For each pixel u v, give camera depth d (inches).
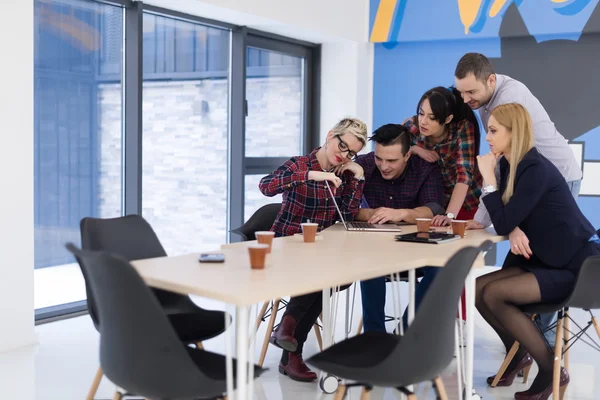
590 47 235.0
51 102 175.2
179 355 72.7
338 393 87.7
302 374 134.6
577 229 122.2
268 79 244.1
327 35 240.5
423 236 118.3
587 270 112.2
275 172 135.4
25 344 153.7
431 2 246.8
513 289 120.9
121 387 76.0
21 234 151.3
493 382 134.0
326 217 139.3
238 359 73.4
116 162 192.5
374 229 129.6
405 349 78.4
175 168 213.3
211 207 227.5
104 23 186.2
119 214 194.7
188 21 208.5
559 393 123.4
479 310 128.6
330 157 135.9
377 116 264.8
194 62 215.9
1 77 145.2
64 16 176.4
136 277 70.4
